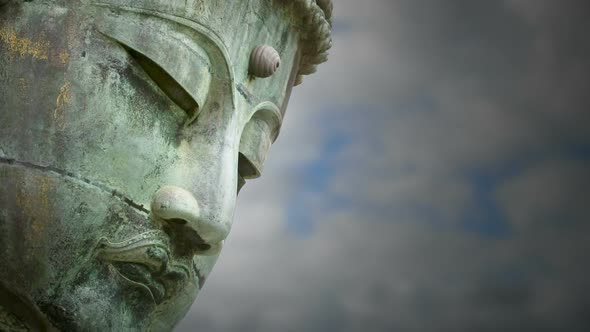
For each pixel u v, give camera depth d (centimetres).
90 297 877
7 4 895
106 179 885
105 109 891
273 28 1053
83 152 877
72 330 870
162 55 923
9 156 861
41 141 868
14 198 856
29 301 862
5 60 881
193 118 952
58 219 862
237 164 980
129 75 911
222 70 965
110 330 887
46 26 894
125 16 917
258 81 1029
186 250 937
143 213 903
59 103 877
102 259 885
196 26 945
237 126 986
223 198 934
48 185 862
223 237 941
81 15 904
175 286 938
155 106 926
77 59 891
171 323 976
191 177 932
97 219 877
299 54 1109
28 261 857
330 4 1132
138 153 906
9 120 869
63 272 866
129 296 902
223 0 977
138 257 897
